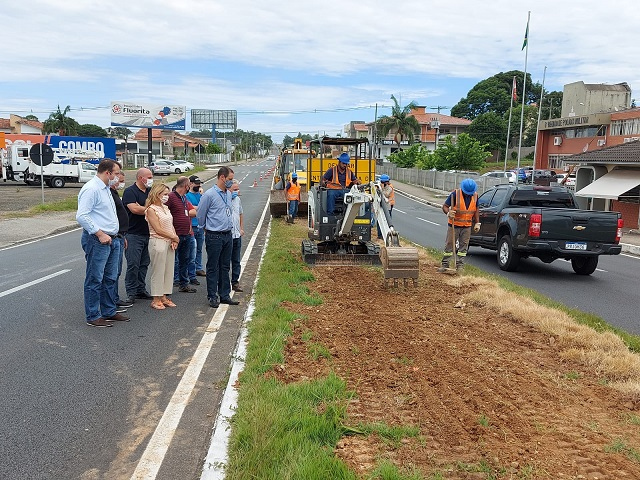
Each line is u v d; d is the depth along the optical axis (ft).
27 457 13.15
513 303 26.63
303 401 15.05
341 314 24.81
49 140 143.33
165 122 215.51
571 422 14.52
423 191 152.87
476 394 16.11
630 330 25.80
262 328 21.72
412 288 30.96
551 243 38.52
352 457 12.39
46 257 42.06
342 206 39.17
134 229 27.45
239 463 11.97
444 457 12.51
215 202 26.76
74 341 21.84
